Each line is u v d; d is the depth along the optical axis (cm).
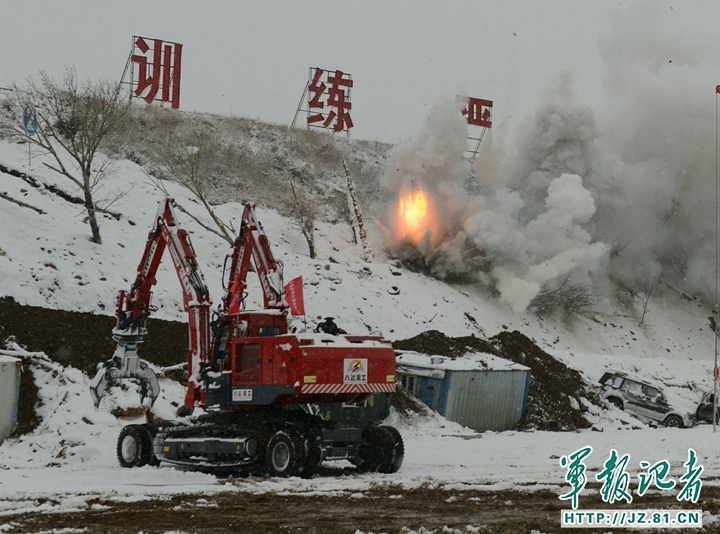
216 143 5922
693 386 4638
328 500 1606
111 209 4450
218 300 4034
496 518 1415
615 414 3959
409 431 3238
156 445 2134
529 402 3738
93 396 2269
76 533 1263
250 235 2164
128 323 2305
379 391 2077
